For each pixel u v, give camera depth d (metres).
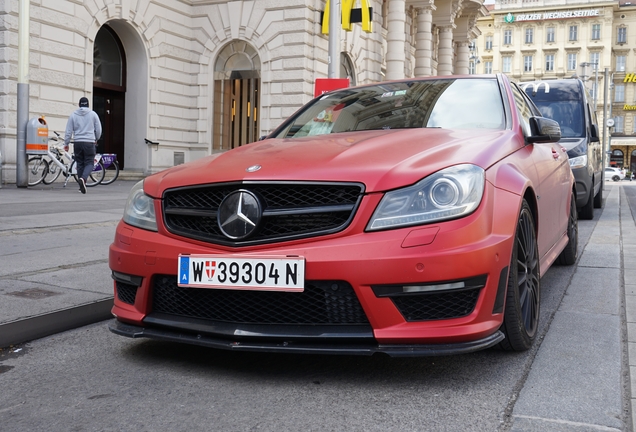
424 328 2.54
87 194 11.77
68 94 15.55
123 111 18.72
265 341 2.66
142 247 2.93
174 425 2.28
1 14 13.96
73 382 2.75
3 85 13.99
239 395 2.56
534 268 3.28
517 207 2.89
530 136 3.73
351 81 22.95
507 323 2.87
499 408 2.39
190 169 3.09
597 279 4.76
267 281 2.62
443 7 31.84
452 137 3.21
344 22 15.02
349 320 2.61
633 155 73.56
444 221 2.56
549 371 2.77
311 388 2.63
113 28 18.03
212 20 19.86
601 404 2.40
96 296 3.88
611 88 71.12
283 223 2.68
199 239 2.80
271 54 19.17
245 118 19.83
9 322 3.29
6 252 5.34
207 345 2.71
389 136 3.28
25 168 12.97
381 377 2.74
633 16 72.44
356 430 2.21
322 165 2.77
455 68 37.50
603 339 3.23
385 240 2.53
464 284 2.54
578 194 9.48
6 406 2.49
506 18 73.38
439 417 2.31
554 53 72.75
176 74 19.53
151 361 3.02
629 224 8.84
